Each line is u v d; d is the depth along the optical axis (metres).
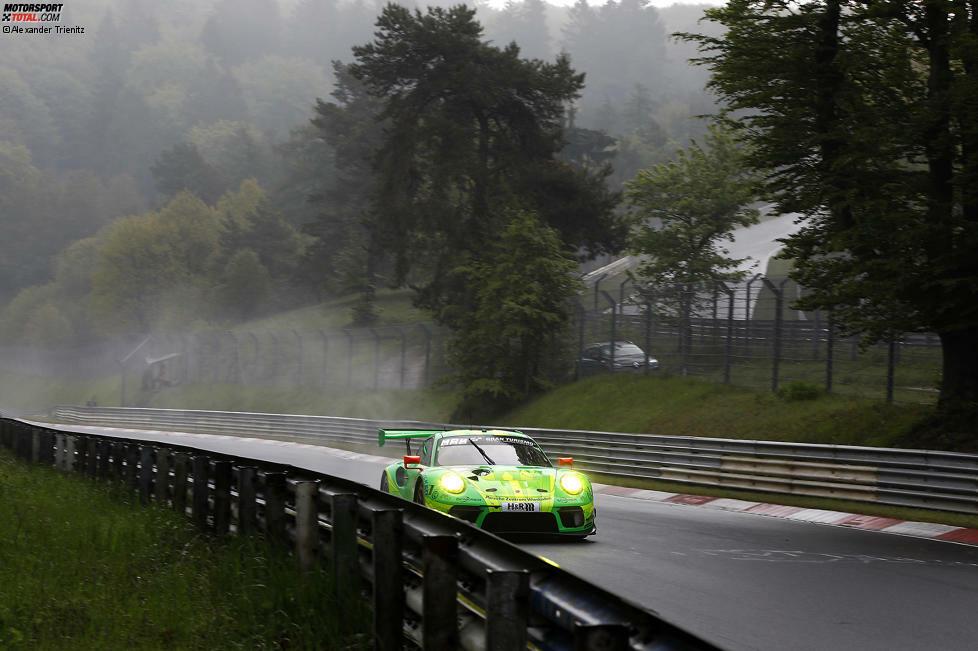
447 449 35.75
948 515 47.59
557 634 12.55
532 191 140.88
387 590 16.61
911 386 78.44
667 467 66.69
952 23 54.75
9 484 39.97
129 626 17.67
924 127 53.41
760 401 81.06
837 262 60.19
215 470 26.97
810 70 57.47
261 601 19.03
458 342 118.56
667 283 100.69
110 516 30.62
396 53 142.00
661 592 26.16
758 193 61.53
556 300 113.44
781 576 29.55
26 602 19.08
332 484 21.70
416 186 150.12
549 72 144.62
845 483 53.53
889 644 20.80
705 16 59.59
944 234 53.47
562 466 36.16
